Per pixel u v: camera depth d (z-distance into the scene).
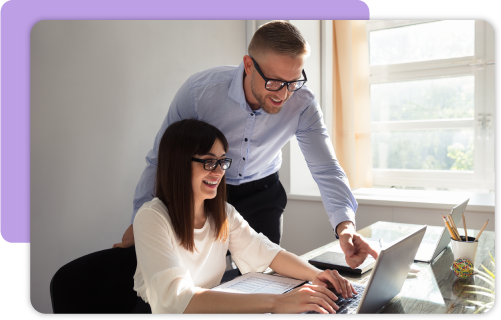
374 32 3.27
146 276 1.13
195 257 1.31
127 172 2.26
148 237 1.18
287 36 1.34
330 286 1.19
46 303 1.94
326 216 2.86
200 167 1.27
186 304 1.04
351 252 1.39
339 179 1.69
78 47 2.01
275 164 1.99
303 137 1.82
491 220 2.41
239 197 1.91
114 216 2.20
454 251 1.37
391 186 3.26
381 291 0.99
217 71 1.69
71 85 1.98
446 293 1.15
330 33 3.27
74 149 2.01
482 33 2.92
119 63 2.19
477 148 2.97
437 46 3.07
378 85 3.27
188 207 1.26
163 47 2.43
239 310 1.01
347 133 3.11
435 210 2.53
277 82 1.39
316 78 3.24
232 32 2.94
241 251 1.45
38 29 1.87
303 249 2.96
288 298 1.03
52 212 1.94
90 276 1.22
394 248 0.96
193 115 1.68
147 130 2.35
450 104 3.05
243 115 1.66
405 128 3.18
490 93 2.91
